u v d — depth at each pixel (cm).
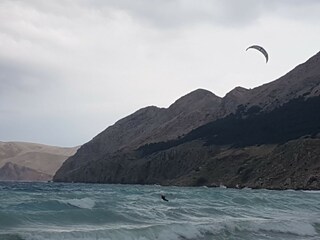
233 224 2267
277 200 4031
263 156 12250
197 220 2408
